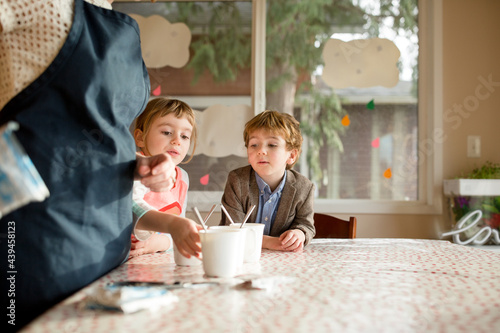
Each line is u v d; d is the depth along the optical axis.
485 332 0.46
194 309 0.53
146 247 1.07
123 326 0.47
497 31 2.20
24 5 0.64
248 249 0.88
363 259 0.93
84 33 0.68
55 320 0.49
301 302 0.57
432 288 0.65
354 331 0.46
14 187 0.43
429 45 2.25
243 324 0.48
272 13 2.32
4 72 0.66
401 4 2.29
